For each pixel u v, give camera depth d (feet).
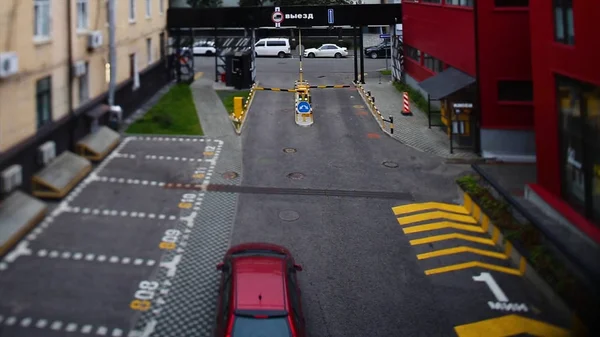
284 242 46.44
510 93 69.10
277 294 31.27
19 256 40.81
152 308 36.06
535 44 50.34
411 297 38.75
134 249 43.42
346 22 112.37
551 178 48.70
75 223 46.85
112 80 71.61
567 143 45.70
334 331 34.65
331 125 83.97
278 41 157.69
